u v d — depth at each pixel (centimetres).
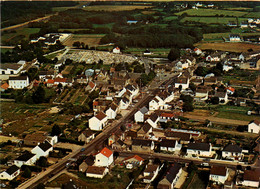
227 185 19875
